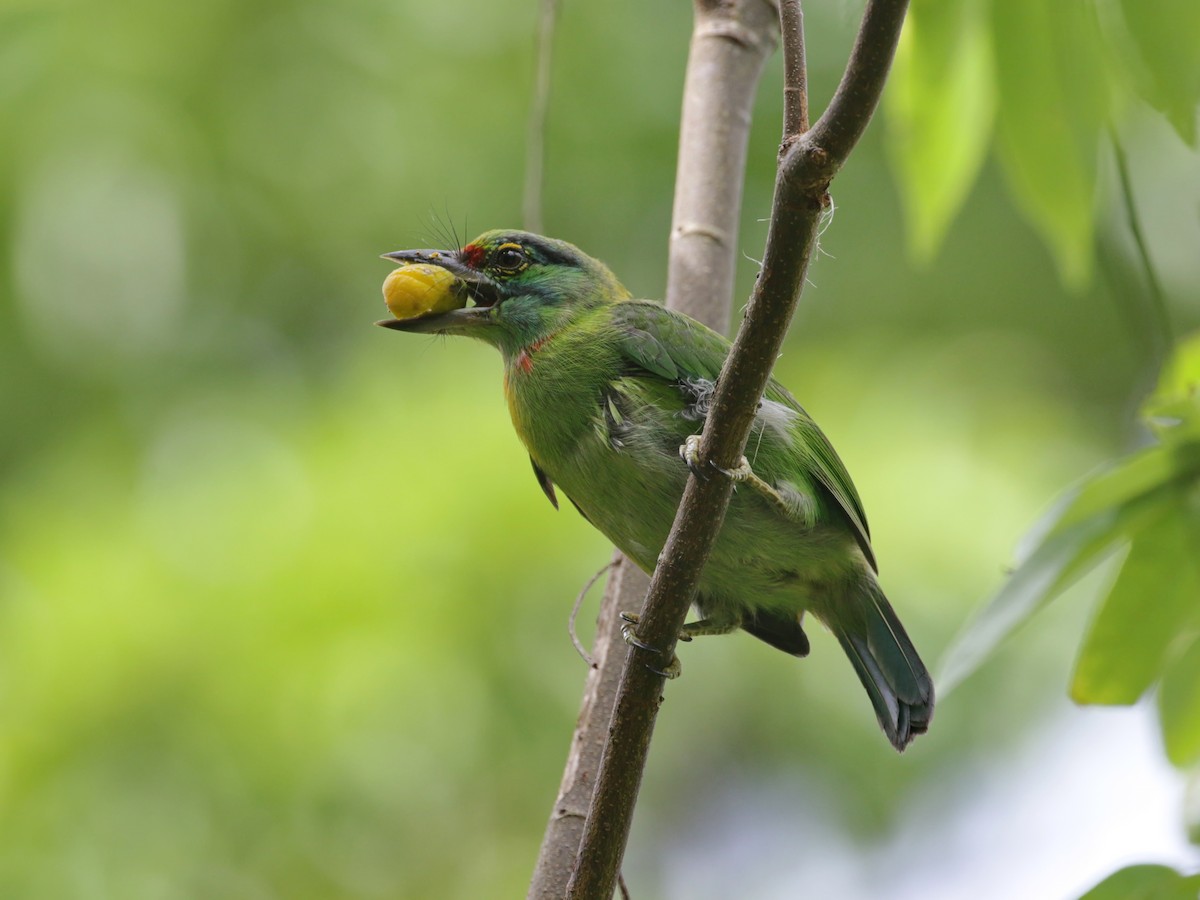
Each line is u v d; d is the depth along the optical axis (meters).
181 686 11.23
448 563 11.32
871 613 8.52
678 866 12.86
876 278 15.59
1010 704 11.96
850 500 8.52
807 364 14.01
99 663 11.37
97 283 14.49
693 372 8.04
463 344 12.94
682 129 8.82
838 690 12.10
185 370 14.55
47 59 14.03
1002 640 7.03
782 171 5.25
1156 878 6.13
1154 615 7.27
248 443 13.23
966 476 12.23
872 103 5.02
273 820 10.92
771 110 15.73
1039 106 7.68
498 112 14.73
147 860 10.80
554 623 11.21
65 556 12.30
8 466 14.30
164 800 10.96
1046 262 15.78
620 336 8.18
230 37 14.38
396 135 14.52
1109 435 15.45
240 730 11.01
